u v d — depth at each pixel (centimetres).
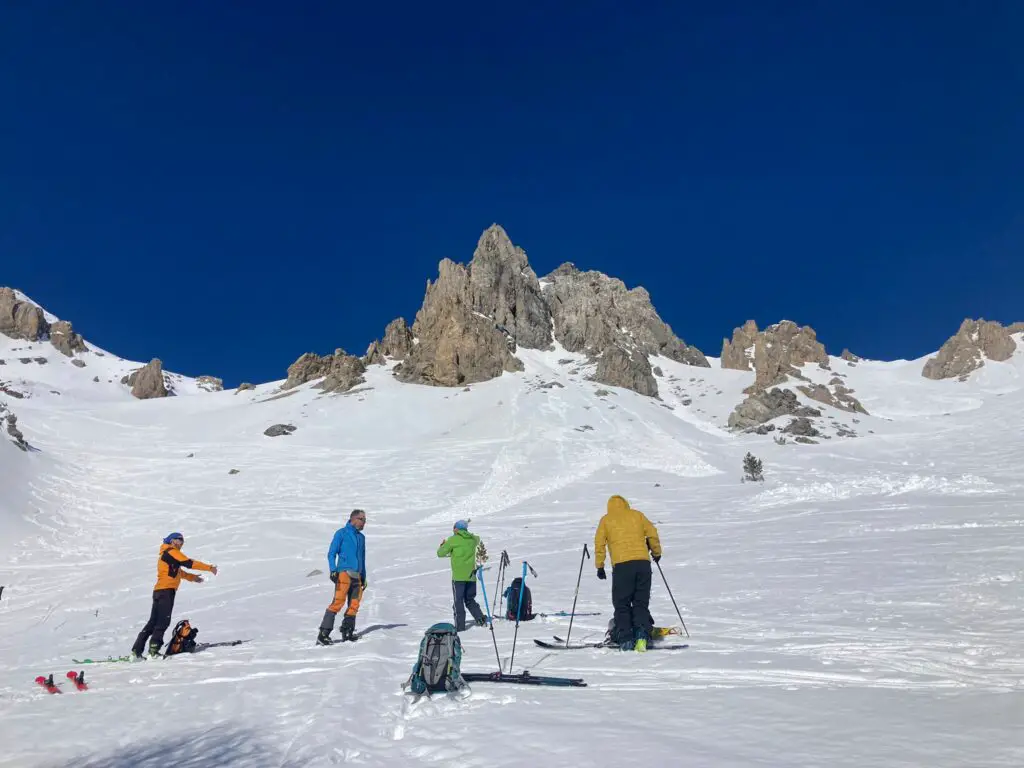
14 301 16088
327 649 1016
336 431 7519
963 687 558
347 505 4697
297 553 3238
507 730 535
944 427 7412
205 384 17688
